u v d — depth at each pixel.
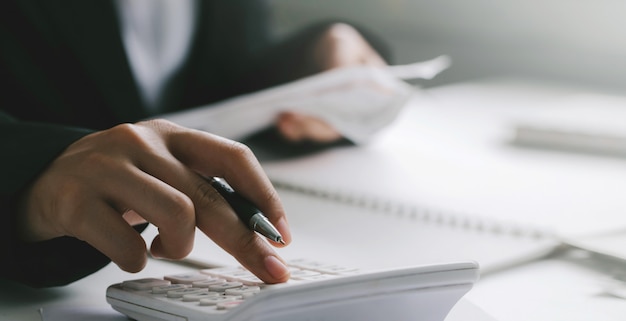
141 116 1.18
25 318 0.56
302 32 1.44
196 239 0.79
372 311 0.49
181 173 0.57
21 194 0.60
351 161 1.22
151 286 0.56
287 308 0.46
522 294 0.65
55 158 0.60
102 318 0.56
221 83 1.45
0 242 0.60
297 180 1.06
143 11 1.36
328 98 1.27
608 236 0.83
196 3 1.44
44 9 1.10
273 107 1.21
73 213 0.56
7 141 0.63
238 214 0.55
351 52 1.40
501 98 1.91
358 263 0.71
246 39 1.46
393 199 0.98
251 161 0.58
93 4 1.14
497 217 0.91
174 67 1.41
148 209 0.54
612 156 1.40
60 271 0.61
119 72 1.16
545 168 1.25
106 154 0.57
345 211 0.93
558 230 0.85
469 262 0.52
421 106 1.78
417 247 0.78
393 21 2.72
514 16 2.58
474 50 2.54
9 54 1.07
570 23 2.50
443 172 1.18
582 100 1.90
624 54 2.43
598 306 0.62
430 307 0.52
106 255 0.56
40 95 1.10
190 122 1.12
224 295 0.52
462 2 2.64
